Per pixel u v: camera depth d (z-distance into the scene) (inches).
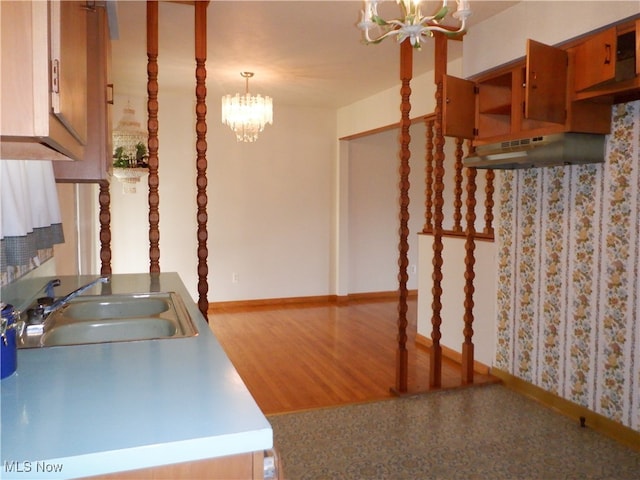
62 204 128.3
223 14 124.0
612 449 100.7
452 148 267.4
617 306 105.0
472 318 135.9
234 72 179.8
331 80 190.4
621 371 104.4
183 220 235.0
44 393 42.0
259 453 36.4
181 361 50.7
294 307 244.4
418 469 93.5
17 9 34.8
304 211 254.2
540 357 125.6
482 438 105.3
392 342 183.2
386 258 269.6
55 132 38.9
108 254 115.0
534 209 126.6
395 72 177.6
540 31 109.0
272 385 139.4
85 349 54.7
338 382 141.9
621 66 90.2
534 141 106.0
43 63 35.3
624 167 102.5
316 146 253.9
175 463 34.3
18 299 71.7
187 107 231.5
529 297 128.8
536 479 90.0
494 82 122.9
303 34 138.6
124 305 84.2
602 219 107.9
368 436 106.4
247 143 241.9
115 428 35.8
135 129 201.2
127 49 155.7
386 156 265.4
